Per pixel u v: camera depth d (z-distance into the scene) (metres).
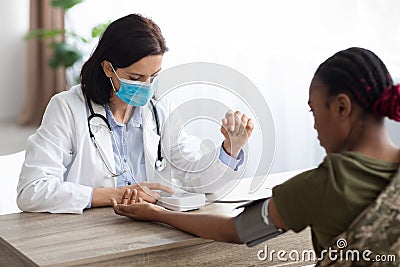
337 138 1.74
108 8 6.16
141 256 1.96
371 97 1.68
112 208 2.36
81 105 2.44
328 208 1.66
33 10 6.95
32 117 7.16
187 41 5.04
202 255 2.04
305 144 4.37
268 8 4.53
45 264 1.84
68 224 2.19
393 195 1.63
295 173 2.74
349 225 1.65
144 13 5.32
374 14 3.90
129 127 2.50
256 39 4.63
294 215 1.72
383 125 1.71
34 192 2.32
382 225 1.63
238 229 1.88
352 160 1.67
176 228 2.11
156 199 2.35
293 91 4.40
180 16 5.06
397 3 3.77
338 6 4.09
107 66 2.35
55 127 2.40
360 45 3.98
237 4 4.72
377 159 1.69
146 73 2.30
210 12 4.89
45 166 2.37
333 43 4.15
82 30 6.60
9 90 7.30
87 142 2.43
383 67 1.71
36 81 7.12
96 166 2.44
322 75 1.73
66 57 6.46
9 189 2.71
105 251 1.93
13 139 6.48
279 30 4.47
